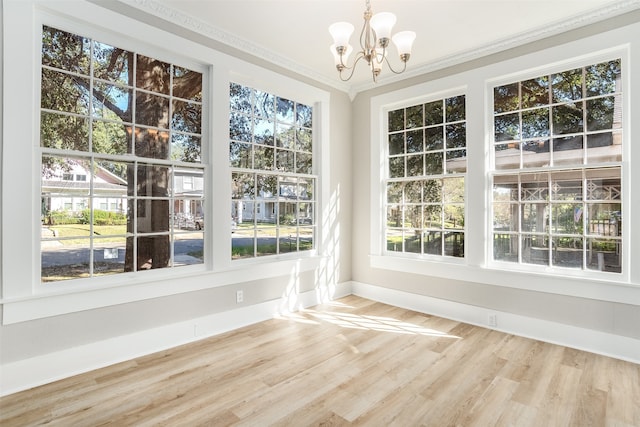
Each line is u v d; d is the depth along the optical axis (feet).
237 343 9.44
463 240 11.48
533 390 7.06
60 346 7.40
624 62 8.65
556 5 8.59
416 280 12.55
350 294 14.71
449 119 11.88
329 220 13.67
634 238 8.43
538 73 10.01
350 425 5.92
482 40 10.42
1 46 6.67
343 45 6.60
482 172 10.87
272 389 7.07
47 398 6.65
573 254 9.43
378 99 13.71
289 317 11.67
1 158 6.72
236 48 10.49
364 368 8.01
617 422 5.99
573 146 9.45
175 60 9.37
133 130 8.63
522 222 10.30
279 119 12.12
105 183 8.17
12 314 6.81
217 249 10.07
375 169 13.80
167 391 6.96
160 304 8.99
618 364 8.20
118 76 8.36
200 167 9.87
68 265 7.62
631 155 8.44
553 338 9.55
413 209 12.85
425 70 12.19
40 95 7.23
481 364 8.21
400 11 8.82
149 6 8.52
